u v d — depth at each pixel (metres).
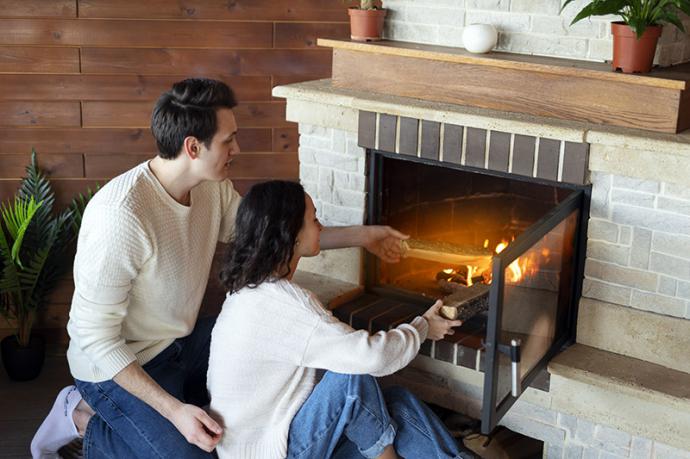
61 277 3.57
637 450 2.65
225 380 2.35
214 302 3.77
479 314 2.90
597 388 2.63
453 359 2.78
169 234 2.44
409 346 2.35
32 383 3.45
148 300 2.46
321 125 3.01
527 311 2.43
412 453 2.45
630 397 2.59
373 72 2.91
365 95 2.89
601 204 2.60
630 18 2.43
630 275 2.61
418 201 3.16
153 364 2.56
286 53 3.47
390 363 2.31
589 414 2.67
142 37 3.40
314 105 2.99
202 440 2.30
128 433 2.43
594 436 2.71
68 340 3.67
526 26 2.74
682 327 2.55
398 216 3.13
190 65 3.45
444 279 3.10
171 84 3.46
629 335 2.64
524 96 2.66
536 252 2.41
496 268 2.19
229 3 3.40
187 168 2.41
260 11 3.42
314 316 2.27
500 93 2.69
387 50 2.84
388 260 2.92
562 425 2.75
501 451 2.95
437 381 2.91
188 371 2.66
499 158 2.67
